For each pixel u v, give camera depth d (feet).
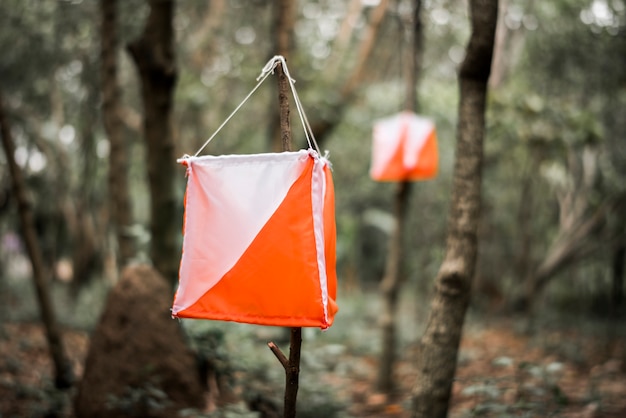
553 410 15.33
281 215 8.13
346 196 54.85
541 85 36.76
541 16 34.14
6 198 45.93
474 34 12.98
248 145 35.60
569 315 43.96
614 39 32.71
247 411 14.90
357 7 31.94
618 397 20.01
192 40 36.27
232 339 19.07
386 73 40.93
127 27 29.71
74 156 47.24
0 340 26.16
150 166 17.67
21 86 33.78
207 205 8.41
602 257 47.42
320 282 8.07
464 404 20.42
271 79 25.17
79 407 15.87
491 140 35.09
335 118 28.35
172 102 17.71
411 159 22.17
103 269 45.85
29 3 29.91
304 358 20.12
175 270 18.15
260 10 35.42
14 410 17.31
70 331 31.37
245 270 8.16
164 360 15.85
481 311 47.88
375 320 43.52
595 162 41.45
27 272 60.75
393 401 23.18
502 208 49.60
